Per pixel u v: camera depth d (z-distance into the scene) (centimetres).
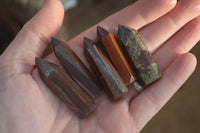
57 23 18
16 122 16
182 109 26
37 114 16
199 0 19
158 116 26
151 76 18
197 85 26
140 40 18
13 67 17
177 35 19
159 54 19
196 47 27
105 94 18
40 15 17
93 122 17
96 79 18
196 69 26
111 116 17
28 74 17
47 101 17
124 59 18
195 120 25
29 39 17
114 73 18
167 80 18
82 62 18
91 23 30
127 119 17
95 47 18
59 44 18
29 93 16
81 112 17
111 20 20
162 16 20
